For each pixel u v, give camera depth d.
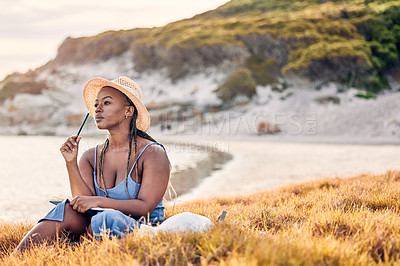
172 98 88.31
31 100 90.00
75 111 89.12
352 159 24.56
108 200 3.35
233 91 78.50
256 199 7.61
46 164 26.78
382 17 91.75
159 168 3.53
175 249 2.75
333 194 5.90
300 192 8.15
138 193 3.54
